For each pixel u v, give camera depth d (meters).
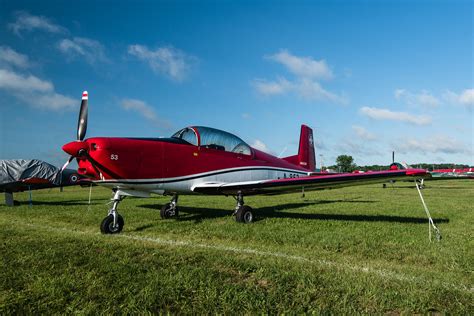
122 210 8.88
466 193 16.31
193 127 7.28
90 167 5.68
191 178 6.79
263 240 4.68
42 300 2.36
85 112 5.96
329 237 4.75
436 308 2.27
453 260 3.50
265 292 2.51
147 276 2.82
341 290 2.55
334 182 5.95
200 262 3.38
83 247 4.02
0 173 11.41
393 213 7.92
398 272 3.09
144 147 6.10
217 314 2.14
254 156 8.38
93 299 2.38
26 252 3.72
